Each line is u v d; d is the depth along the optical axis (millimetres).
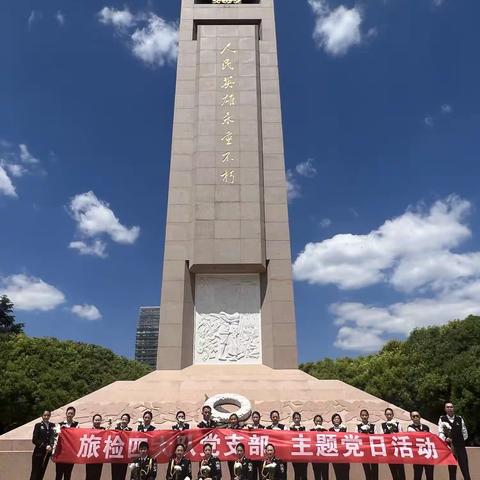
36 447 9773
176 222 19250
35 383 31188
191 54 22328
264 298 18344
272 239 19031
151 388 14992
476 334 29984
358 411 14039
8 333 39312
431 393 29219
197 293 18484
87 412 13875
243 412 13414
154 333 136000
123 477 9969
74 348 39906
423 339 33969
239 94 21062
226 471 11203
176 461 8547
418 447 10055
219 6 23109
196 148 20062
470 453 11883
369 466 10281
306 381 15508
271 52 22500
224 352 17688
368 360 39750
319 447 10031
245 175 19641
